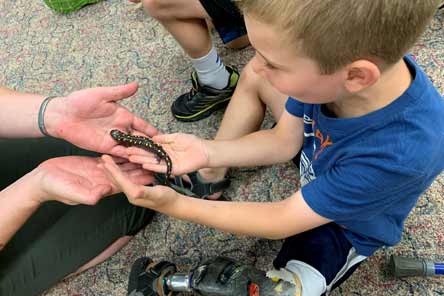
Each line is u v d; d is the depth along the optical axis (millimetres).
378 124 504
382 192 534
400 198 574
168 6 861
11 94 756
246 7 432
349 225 658
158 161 696
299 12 404
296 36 424
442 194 818
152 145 695
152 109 1061
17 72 1209
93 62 1185
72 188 640
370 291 756
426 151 500
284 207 598
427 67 963
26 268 763
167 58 1147
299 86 485
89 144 721
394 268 732
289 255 721
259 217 608
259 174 917
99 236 816
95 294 835
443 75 946
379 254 785
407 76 496
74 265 803
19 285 761
